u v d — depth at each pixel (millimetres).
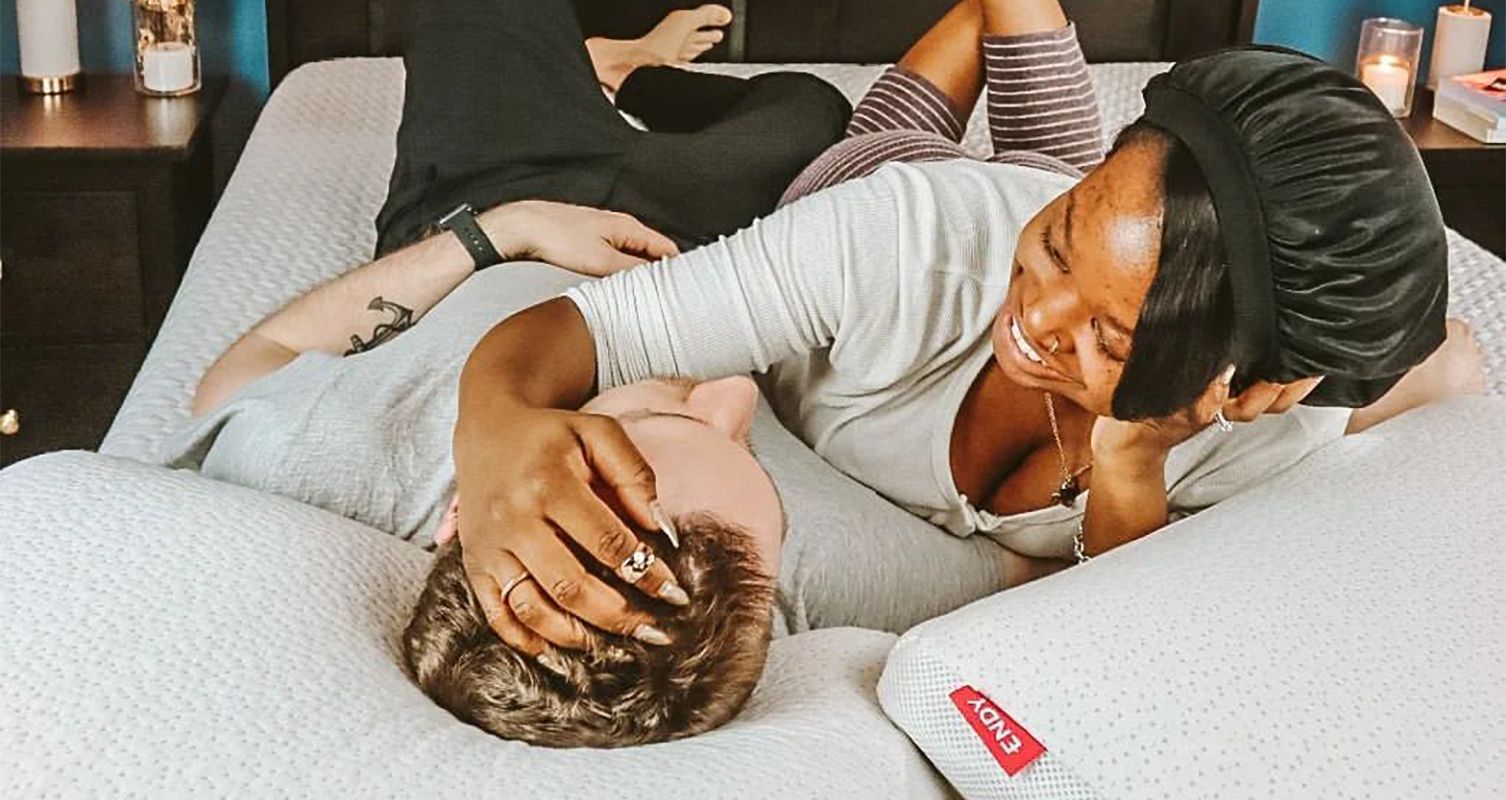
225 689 841
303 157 2084
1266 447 1199
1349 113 949
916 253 1211
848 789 873
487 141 1661
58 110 2393
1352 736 864
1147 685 888
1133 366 1029
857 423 1297
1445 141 2598
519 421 950
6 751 794
